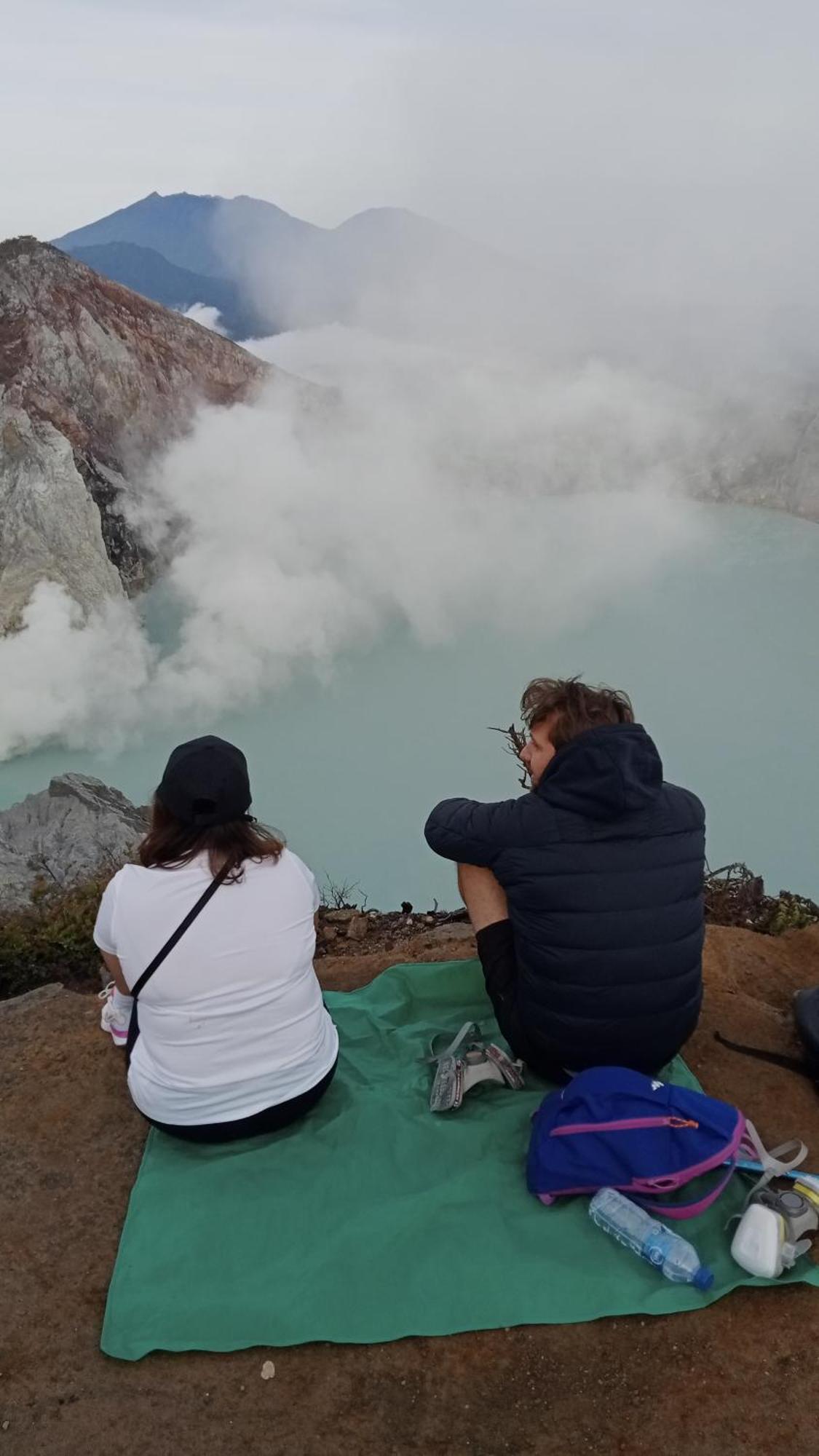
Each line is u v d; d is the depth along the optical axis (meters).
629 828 2.67
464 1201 2.62
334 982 4.03
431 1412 2.21
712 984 3.96
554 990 2.74
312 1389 2.26
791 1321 2.40
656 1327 2.38
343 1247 2.50
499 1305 2.39
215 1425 2.19
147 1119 2.80
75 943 5.06
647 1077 2.67
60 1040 3.53
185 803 2.51
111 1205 2.78
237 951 2.56
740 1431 2.17
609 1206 2.53
